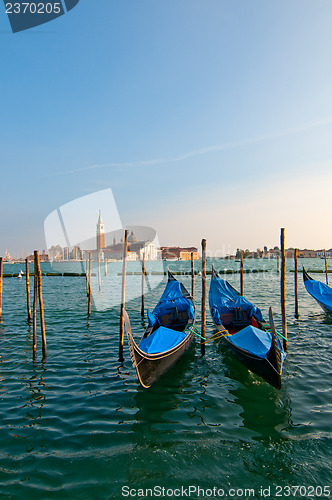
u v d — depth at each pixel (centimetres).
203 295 1145
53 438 608
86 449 574
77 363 1027
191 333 1186
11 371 956
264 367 788
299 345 1174
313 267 7575
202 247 1165
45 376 918
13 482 493
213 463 536
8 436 614
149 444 588
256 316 1240
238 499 462
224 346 1119
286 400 754
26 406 738
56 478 502
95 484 490
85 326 1561
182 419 679
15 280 5528
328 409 707
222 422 665
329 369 940
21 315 1881
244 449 571
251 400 764
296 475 508
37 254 1097
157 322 1252
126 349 1181
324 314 1762
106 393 808
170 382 881
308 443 584
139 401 764
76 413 705
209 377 916
